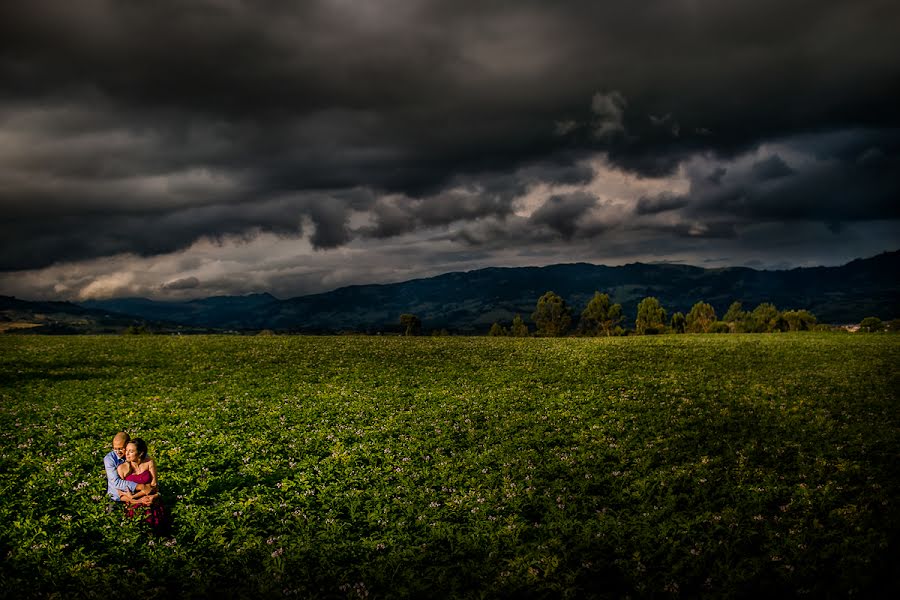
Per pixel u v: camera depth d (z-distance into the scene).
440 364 34.16
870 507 11.95
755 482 13.52
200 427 17.55
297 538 10.33
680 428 18.66
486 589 8.91
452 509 11.75
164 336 54.62
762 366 33.84
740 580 9.13
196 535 10.29
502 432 17.78
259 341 48.72
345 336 59.28
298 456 15.02
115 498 10.88
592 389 25.61
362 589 8.85
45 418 18.77
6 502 11.51
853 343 46.62
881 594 8.69
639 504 12.14
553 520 11.36
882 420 19.77
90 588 8.66
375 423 18.56
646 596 8.81
